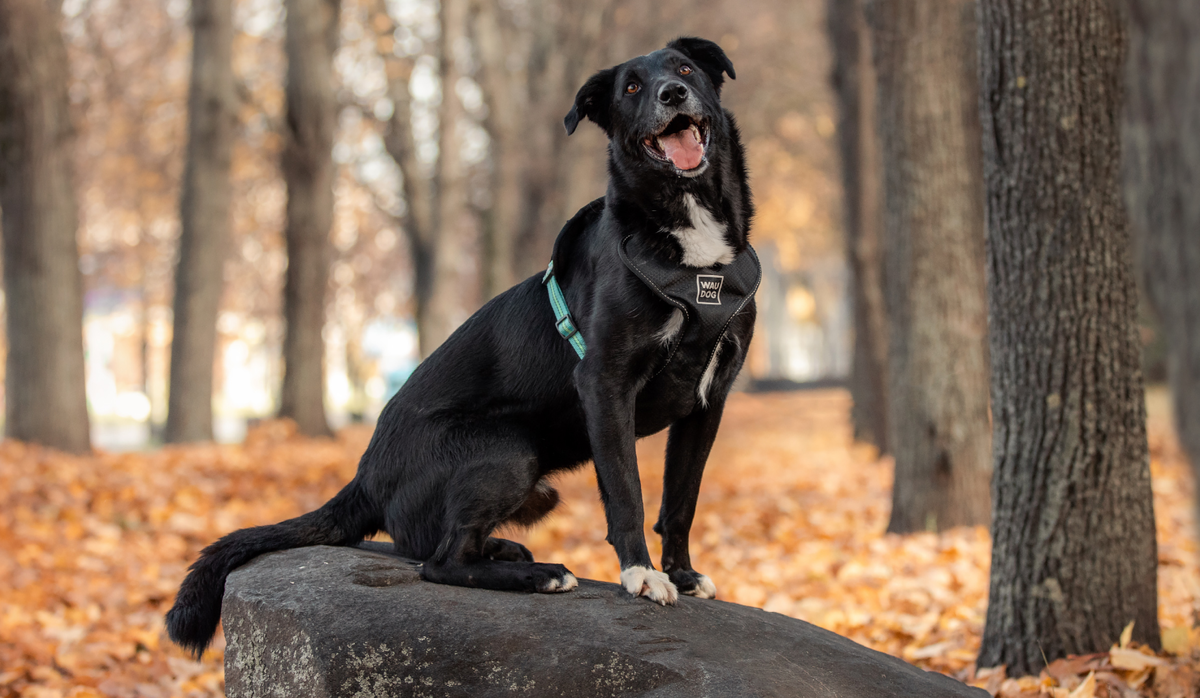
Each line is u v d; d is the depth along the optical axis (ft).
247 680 9.53
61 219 34.65
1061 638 12.82
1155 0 6.07
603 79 11.44
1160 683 11.67
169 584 20.01
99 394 161.38
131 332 151.12
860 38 39.86
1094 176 12.36
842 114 40.98
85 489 27.71
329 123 49.65
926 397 23.90
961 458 23.68
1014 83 12.61
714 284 10.23
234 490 30.53
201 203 46.03
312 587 9.46
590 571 21.89
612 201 10.76
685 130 10.61
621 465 10.03
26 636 16.57
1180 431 6.07
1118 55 12.29
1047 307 12.66
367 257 101.81
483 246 59.47
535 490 11.44
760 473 42.65
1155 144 6.19
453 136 53.01
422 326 54.24
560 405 10.82
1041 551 12.92
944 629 16.08
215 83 45.88
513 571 9.88
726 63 11.78
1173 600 16.03
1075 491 12.73
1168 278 6.14
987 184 13.23
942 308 23.94
